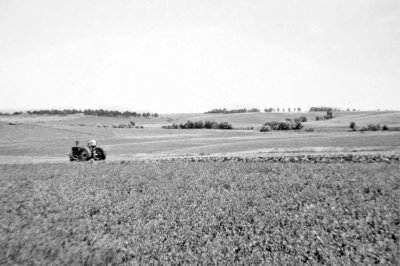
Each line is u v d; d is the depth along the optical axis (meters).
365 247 10.03
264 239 10.79
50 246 10.50
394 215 12.23
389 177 17.66
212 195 15.63
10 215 13.34
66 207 14.40
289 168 21.25
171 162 25.89
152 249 10.39
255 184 17.53
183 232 11.45
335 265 9.08
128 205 14.61
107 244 10.80
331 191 15.70
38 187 17.77
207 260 9.55
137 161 27.11
